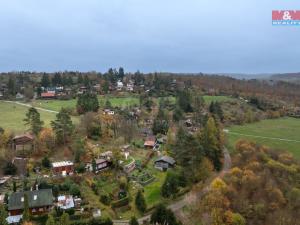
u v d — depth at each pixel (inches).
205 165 3875.5
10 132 4370.1
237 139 5930.1
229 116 7391.7
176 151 4237.2
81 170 3718.0
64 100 7642.7
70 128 4372.5
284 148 5442.9
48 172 3668.8
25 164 3718.0
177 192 3575.3
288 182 3863.2
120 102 7578.7
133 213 3179.1
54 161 3907.5
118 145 4608.8
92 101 6166.3
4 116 5861.2
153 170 4136.3
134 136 5206.7
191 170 3836.1
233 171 3846.0
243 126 7126.0
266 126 7209.6
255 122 7593.5
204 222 3063.5
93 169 3735.2
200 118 6289.4
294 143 5797.2
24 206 2775.6
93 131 4773.6
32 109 4515.3
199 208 3240.7
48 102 7352.4
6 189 3319.4
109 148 4414.4
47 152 4084.6
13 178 3540.8
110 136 4872.0
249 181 3604.8
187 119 6555.1
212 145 4345.5
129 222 2815.0
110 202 3243.1
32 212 2960.1
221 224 3016.7
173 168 4165.8
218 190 3331.7
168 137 4867.1
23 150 4015.8
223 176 3818.9
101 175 3732.8
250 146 4699.8
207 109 7406.5
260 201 3376.0
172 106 7308.1
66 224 2632.9
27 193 3043.8
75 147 4045.3
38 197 3021.7
